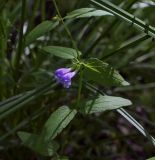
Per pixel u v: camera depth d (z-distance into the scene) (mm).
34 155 659
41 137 437
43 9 654
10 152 667
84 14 473
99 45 785
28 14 700
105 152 758
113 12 467
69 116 444
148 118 823
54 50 469
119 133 746
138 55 669
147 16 774
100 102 451
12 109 530
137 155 729
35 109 662
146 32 458
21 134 468
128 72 869
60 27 699
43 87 550
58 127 438
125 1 686
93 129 753
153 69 891
